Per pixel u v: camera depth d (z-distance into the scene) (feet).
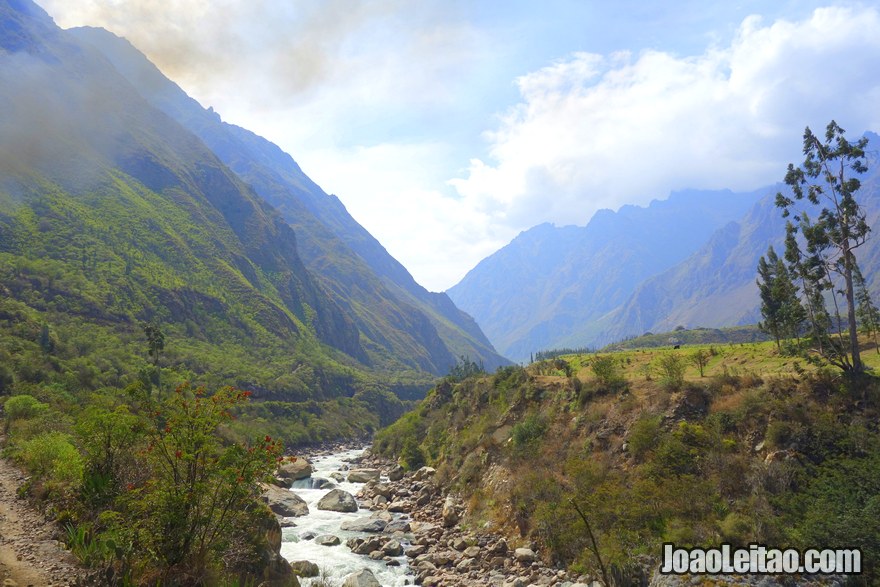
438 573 112.78
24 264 401.08
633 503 103.35
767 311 168.96
